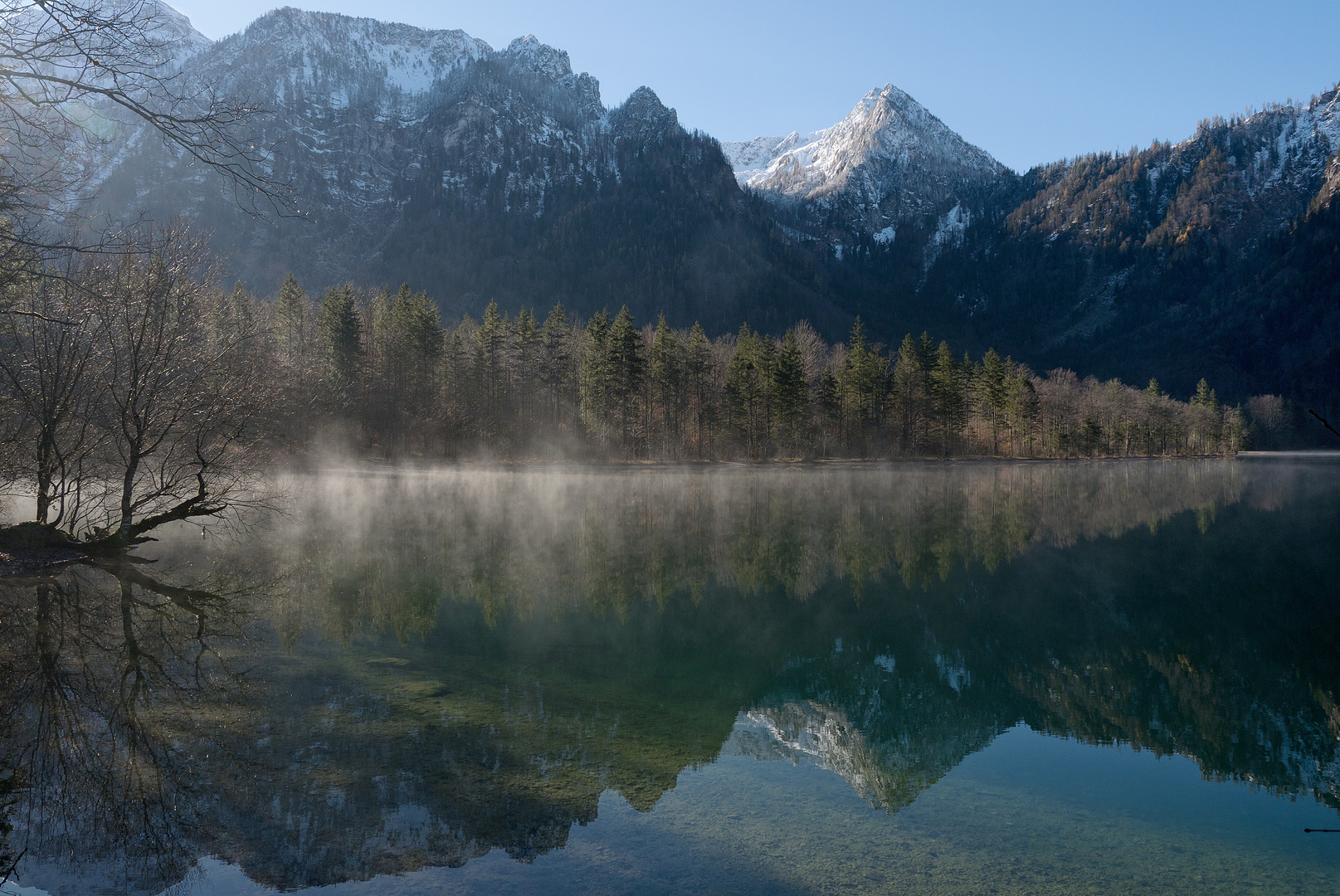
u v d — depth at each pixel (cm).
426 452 6034
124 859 497
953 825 594
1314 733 834
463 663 999
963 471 6475
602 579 1628
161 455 1870
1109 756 762
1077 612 1398
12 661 923
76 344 1512
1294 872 532
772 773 686
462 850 523
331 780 625
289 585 1463
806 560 1916
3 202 681
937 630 1275
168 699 805
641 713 841
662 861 516
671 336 6938
